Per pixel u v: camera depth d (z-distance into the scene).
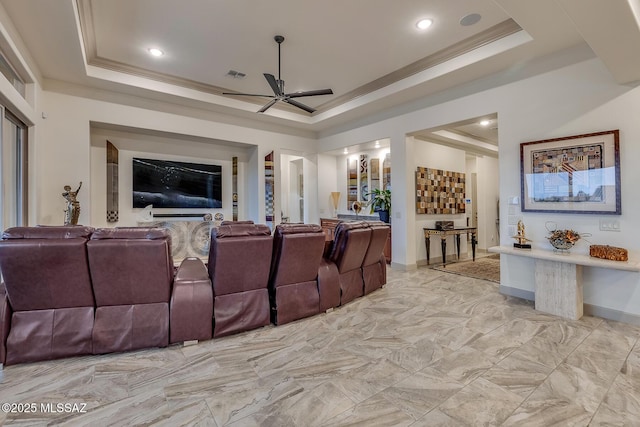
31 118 3.73
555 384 2.03
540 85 3.66
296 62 4.32
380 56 4.12
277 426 1.66
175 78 4.83
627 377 2.10
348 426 1.66
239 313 2.83
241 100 5.75
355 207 7.45
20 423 1.67
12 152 3.57
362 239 3.63
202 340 2.66
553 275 3.31
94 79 4.37
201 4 3.08
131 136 5.61
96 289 2.34
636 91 3.03
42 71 4.11
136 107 5.07
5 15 2.86
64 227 2.26
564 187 3.46
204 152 6.46
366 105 5.47
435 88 4.66
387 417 1.72
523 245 3.67
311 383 2.06
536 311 3.40
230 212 6.79
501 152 4.00
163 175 5.92
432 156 6.35
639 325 3.01
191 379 2.11
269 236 2.84
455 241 6.80
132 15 3.24
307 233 3.04
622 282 3.12
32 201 3.86
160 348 2.54
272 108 6.16
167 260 2.45
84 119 4.60
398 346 2.59
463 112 4.47
